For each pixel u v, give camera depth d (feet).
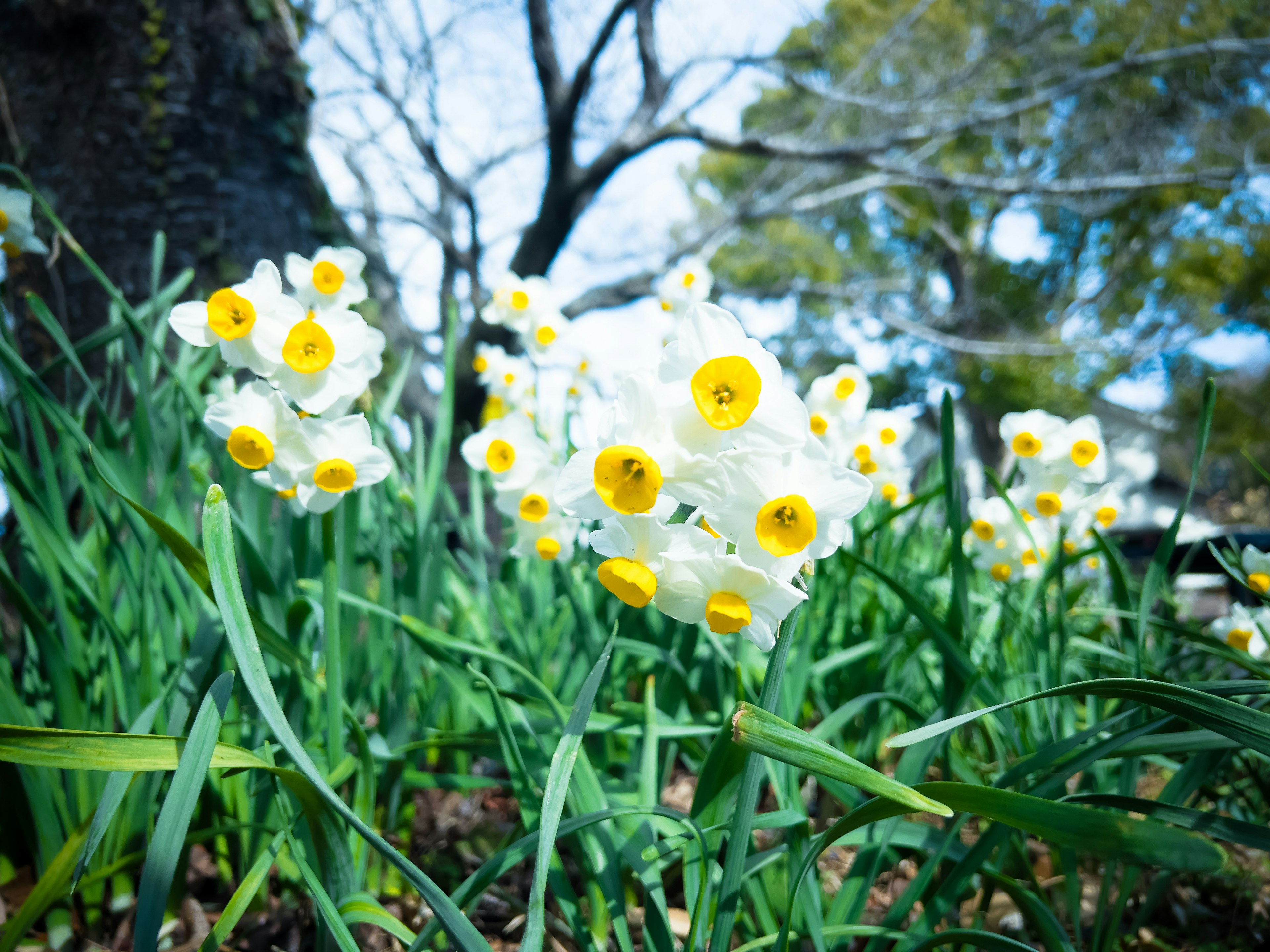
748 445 0.69
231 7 3.40
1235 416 16.47
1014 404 15.97
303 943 1.10
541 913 0.69
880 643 1.55
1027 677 1.36
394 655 1.36
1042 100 10.85
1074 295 16.88
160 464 1.22
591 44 9.42
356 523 1.29
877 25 11.84
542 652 1.65
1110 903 1.26
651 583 0.68
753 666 1.37
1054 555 1.46
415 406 7.76
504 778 1.59
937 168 14.01
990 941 0.79
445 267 11.27
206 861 1.26
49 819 1.08
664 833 1.04
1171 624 1.34
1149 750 0.88
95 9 3.16
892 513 1.57
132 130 3.16
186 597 1.27
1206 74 11.45
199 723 0.71
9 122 3.13
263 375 0.94
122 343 1.70
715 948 0.75
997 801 0.64
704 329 0.70
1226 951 1.15
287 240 3.47
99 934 1.10
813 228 17.38
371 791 1.06
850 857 1.40
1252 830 0.74
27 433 1.85
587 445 0.77
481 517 1.90
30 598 1.28
